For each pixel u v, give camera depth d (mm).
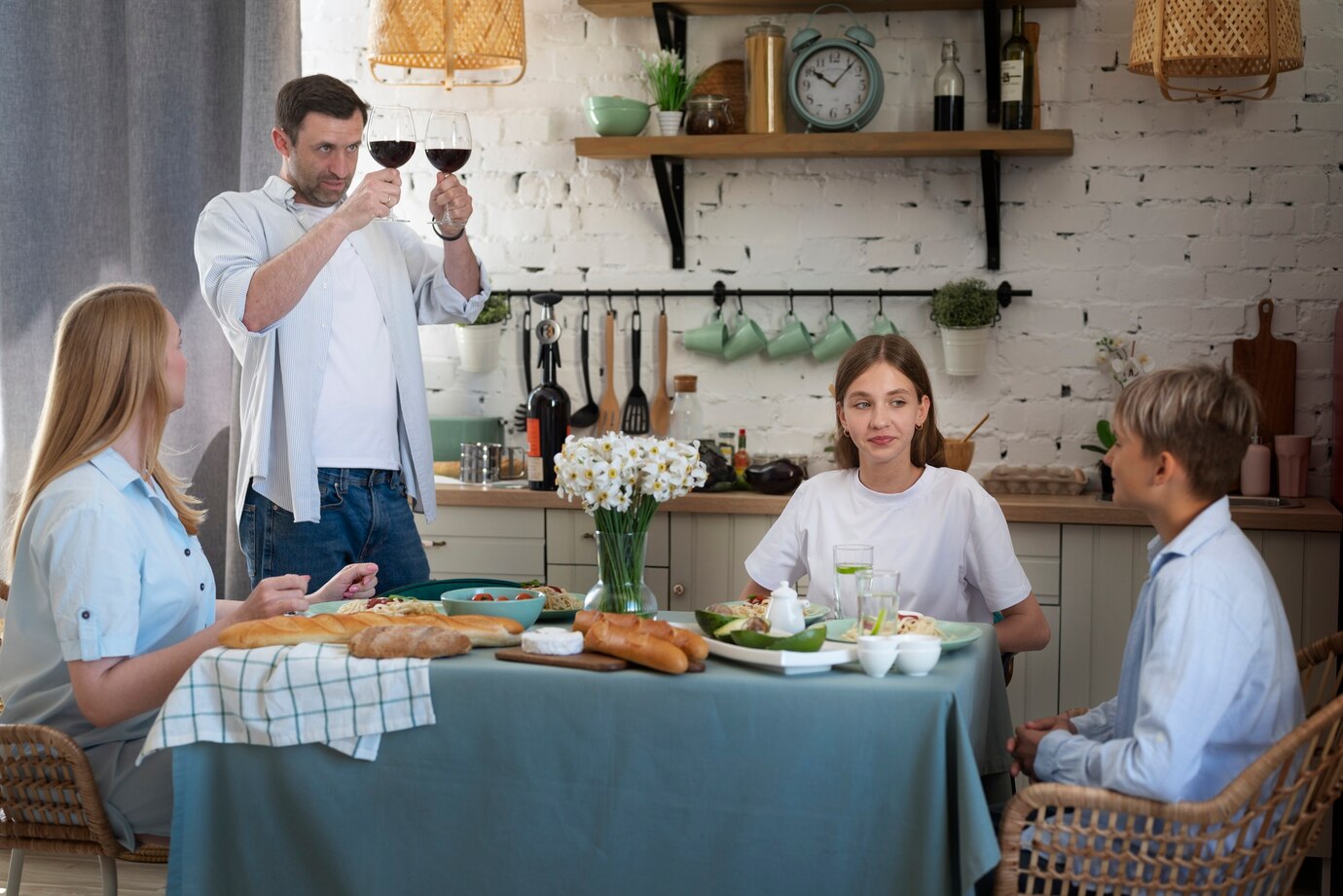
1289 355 3723
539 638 1922
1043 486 3656
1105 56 3793
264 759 1931
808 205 3990
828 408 4016
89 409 2139
